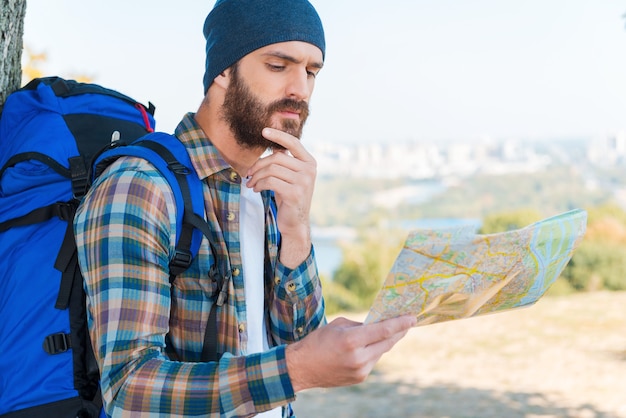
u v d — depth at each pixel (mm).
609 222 14625
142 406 1252
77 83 1908
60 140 1674
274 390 1236
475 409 6555
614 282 13422
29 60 8469
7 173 1635
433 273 1246
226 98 1561
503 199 67438
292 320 1651
